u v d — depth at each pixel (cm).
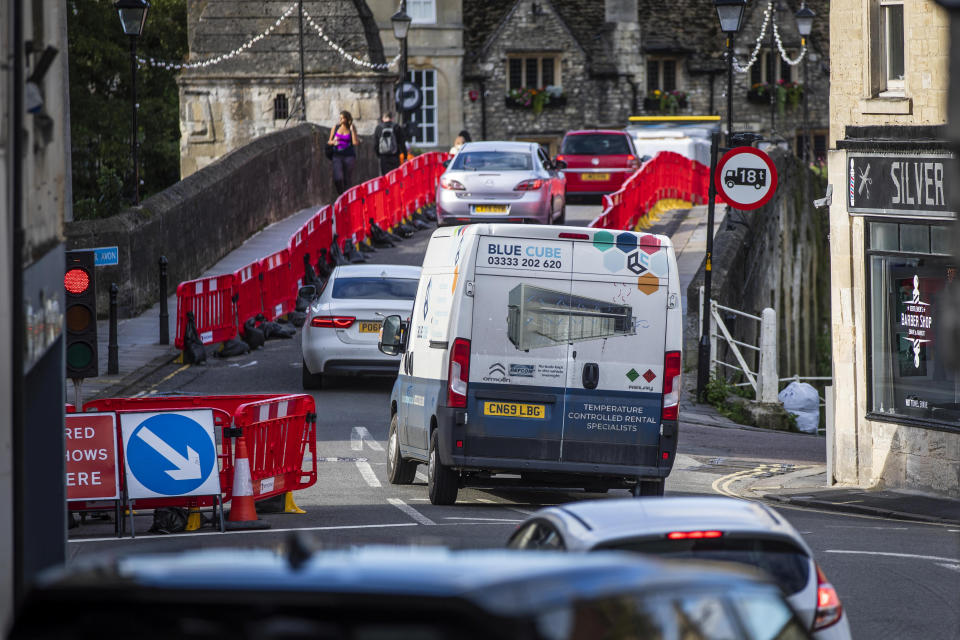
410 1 18525
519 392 3950
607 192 12875
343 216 9388
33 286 2183
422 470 5016
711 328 7194
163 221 8431
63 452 2408
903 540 3747
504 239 3950
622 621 1061
